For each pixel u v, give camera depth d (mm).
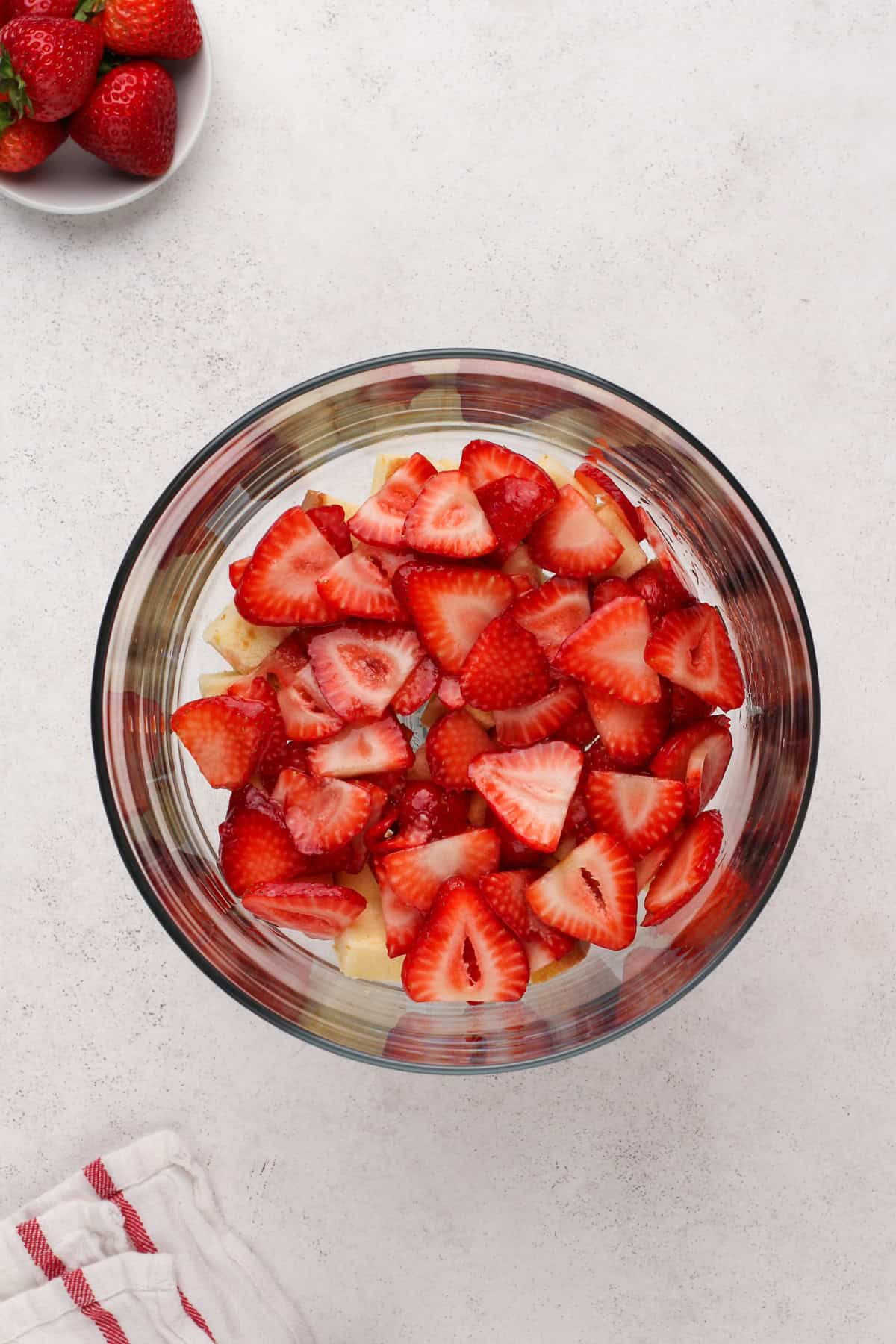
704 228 802
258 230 800
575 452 724
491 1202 800
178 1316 796
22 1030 799
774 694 712
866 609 799
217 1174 799
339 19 799
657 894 696
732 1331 802
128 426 799
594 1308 802
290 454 715
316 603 694
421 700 692
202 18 800
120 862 801
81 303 799
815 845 797
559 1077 800
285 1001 709
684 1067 800
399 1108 800
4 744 800
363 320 798
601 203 800
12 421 799
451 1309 801
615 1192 800
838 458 800
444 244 799
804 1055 798
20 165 787
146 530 692
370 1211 800
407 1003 727
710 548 719
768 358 800
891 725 797
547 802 681
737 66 804
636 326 798
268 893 679
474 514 684
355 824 684
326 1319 800
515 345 797
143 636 713
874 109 804
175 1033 799
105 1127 800
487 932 681
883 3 803
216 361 799
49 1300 791
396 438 726
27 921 800
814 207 804
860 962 798
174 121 786
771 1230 802
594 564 691
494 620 682
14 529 800
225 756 688
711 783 704
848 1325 801
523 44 801
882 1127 798
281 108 800
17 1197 801
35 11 775
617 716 688
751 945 799
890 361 800
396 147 800
